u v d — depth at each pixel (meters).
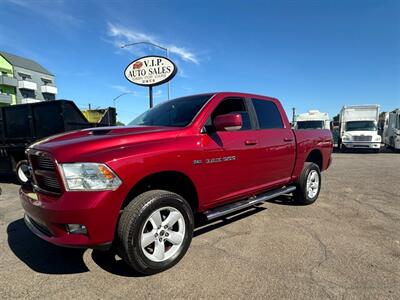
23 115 7.38
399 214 5.10
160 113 4.27
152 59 13.49
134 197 3.16
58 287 2.85
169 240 3.16
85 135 3.31
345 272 3.06
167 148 3.14
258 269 3.14
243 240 3.93
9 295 2.72
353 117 21.52
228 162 3.82
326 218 4.88
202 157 3.48
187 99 4.28
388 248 3.65
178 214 3.22
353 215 5.04
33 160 3.14
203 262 3.30
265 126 4.67
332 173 10.09
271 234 4.14
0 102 50.84
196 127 3.58
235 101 4.29
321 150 6.02
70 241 2.67
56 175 2.74
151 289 2.79
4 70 54.38
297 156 5.26
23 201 3.25
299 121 22.23
